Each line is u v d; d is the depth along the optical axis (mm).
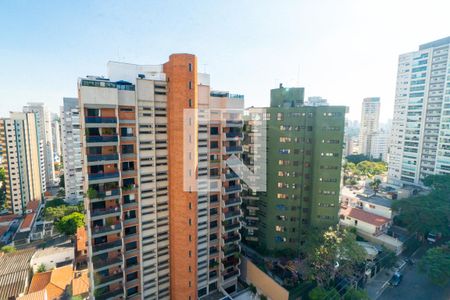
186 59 37750
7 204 102625
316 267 45781
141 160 38500
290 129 55938
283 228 57938
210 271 46375
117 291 37688
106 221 37000
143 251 40250
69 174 96938
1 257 59219
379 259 56031
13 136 100000
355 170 128625
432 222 62281
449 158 89750
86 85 33312
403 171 104375
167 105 39625
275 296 45406
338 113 53219
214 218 45562
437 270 45531
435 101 92812
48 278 52188
